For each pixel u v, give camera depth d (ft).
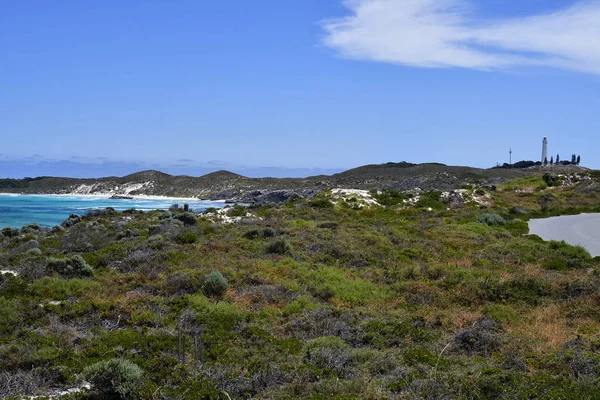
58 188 598.75
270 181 522.88
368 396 27.68
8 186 612.70
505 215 140.97
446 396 27.66
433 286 55.83
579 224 129.49
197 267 64.28
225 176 562.25
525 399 27.35
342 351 35.09
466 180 323.78
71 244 93.04
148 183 574.56
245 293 52.54
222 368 32.12
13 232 122.01
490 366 32.07
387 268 67.56
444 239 89.35
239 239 85.15
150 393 27.94
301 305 48.65
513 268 67.46
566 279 57.93
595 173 239.50
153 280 58.44
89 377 29.19
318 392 28.71
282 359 33.94
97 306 47.19
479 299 52.42
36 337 39.14
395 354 34.96
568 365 32.22
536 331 41.75
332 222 111.96
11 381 30.63
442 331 41.39
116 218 138.51
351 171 520.42
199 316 44.80
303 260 70.79
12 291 53.52
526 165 532.73
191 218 115.44
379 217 138.10
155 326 42.93
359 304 50.83
